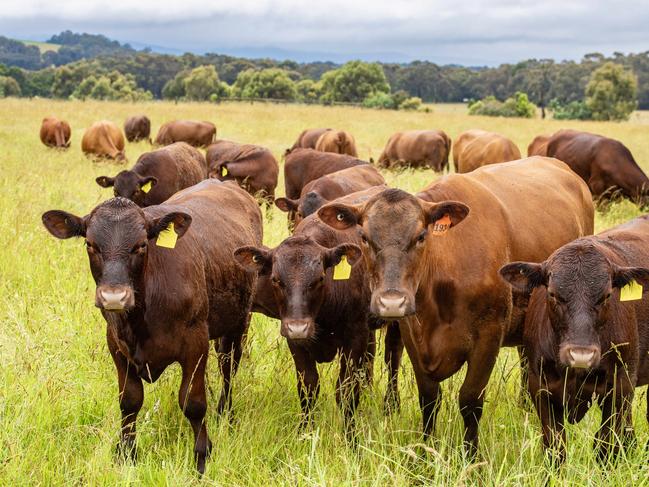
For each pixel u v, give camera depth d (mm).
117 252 4617
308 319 5348
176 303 4965
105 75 121375
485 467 4707
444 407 5598
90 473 4520
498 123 37844
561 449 4758
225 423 5316
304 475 4648
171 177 11805
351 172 9500
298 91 106500
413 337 5188
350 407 5676
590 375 4684
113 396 5703
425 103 138375
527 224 5973
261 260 5672
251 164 14234
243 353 6559
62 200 11781
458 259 5121
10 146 22062
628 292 4523
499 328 5262
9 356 5957
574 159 15906
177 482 4496
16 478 4414
